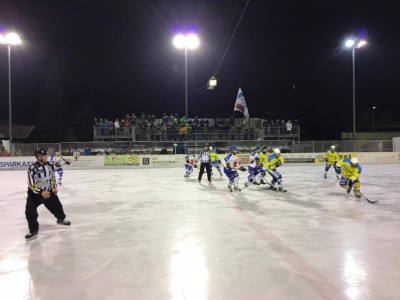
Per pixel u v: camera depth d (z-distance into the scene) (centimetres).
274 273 475
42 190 684
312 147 3002
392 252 561
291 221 785
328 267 496
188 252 567
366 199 1030
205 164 1572
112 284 445
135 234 684
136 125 3116
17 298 411
